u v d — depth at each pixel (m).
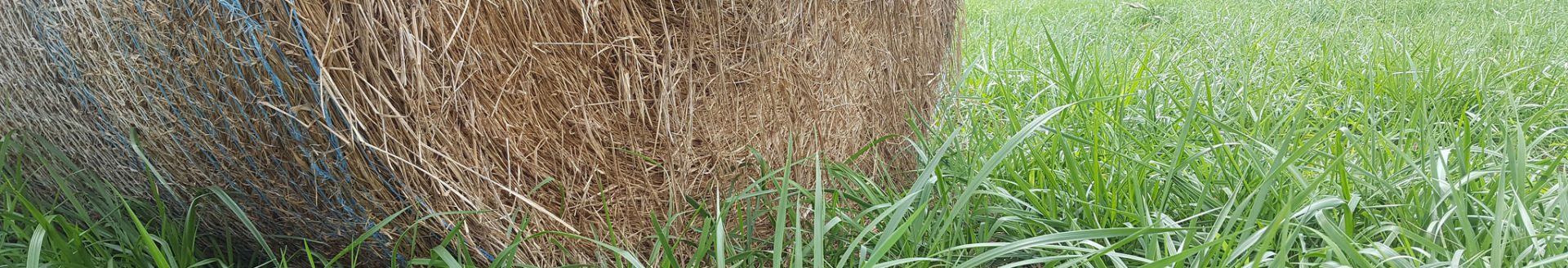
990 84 3.52
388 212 1.57
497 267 1.61
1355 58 3.90
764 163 1.85
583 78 1.57
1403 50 3.47
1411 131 2.49
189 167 1.68
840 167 2.06
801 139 2.00
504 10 1.42
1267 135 2.68
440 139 1.46
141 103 1.57
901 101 2.39
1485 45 4.20
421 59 1.37
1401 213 1.95
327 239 1.77
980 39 4.51
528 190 1.63
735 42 1.72
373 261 1.84
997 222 1.92
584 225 1.74
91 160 1.85
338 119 1.40
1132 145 2.56
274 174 1.58
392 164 1.46
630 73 1.61
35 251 1.53
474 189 1.55
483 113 1.48
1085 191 2.10
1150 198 2.11
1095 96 3.07
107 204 1.94
